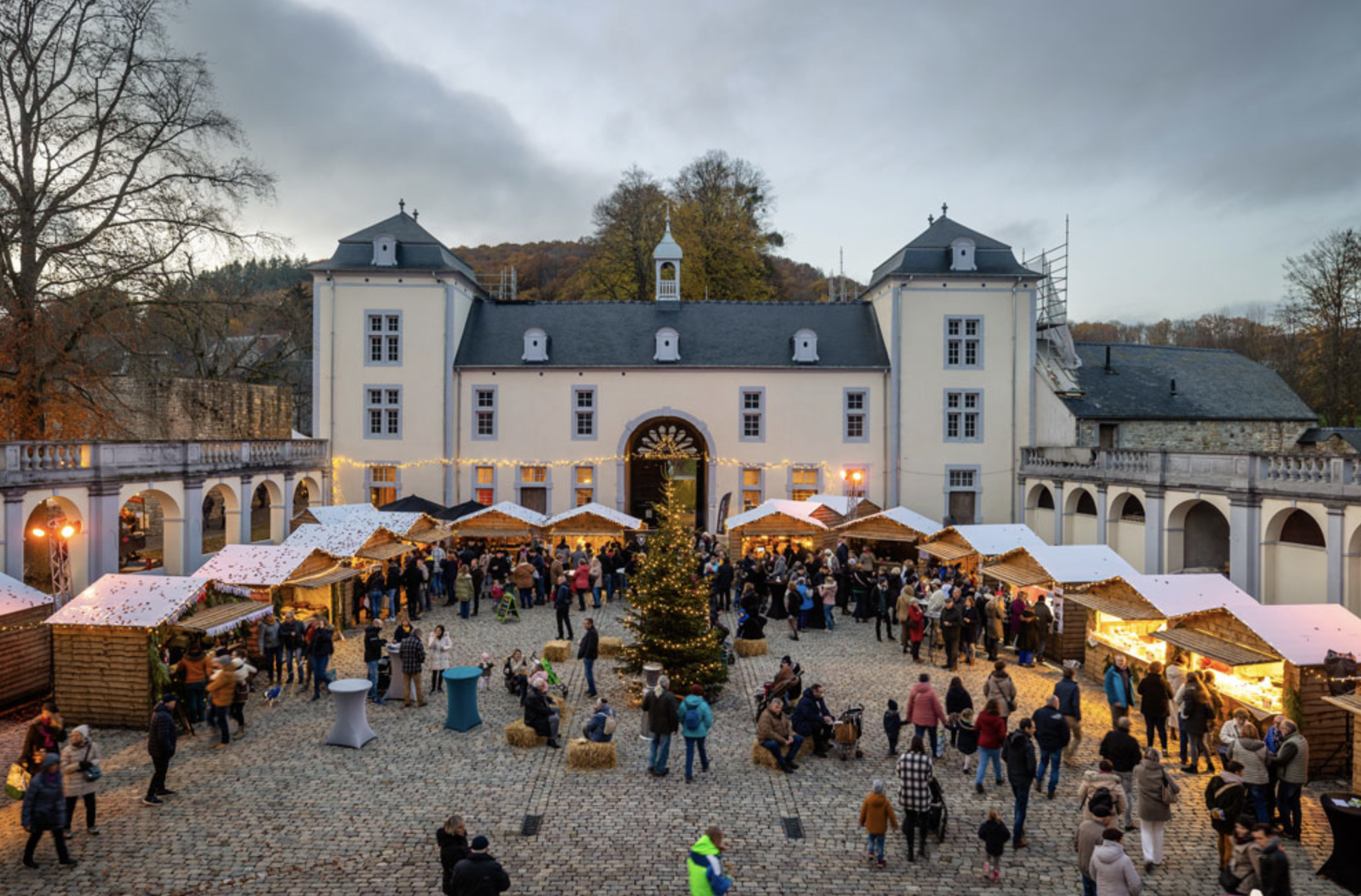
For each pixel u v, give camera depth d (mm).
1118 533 26328
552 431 32188
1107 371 32188
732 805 10977
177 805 10836
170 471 21781
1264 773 10102
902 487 32219
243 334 41281
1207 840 10070
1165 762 12453
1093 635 16625
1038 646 17578
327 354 31641
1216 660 12898
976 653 18609
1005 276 31797
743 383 32250
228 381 34156
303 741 13148
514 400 32125
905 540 24703
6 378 21484
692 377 32250
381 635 19453
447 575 22906
